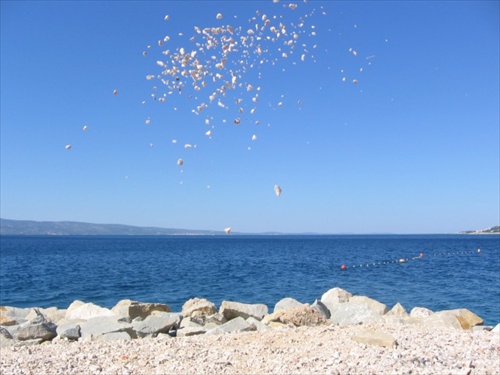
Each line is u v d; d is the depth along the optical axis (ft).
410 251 263.08
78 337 37.73
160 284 101.50
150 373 25.31
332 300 53.26
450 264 161.68
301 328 37.32
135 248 320.29
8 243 446.19
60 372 26.08
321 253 243.40
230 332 37.35
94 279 112.06
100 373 25.66
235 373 24.08
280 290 91.30
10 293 89.40
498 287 93.25
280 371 23.58
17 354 31.42
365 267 148.97
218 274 124.06
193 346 31.14
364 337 28.22
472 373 21.59
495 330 33.65
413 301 75.87
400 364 22.86
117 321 40.42
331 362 24.00
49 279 112.47
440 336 30.22
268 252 256.93
